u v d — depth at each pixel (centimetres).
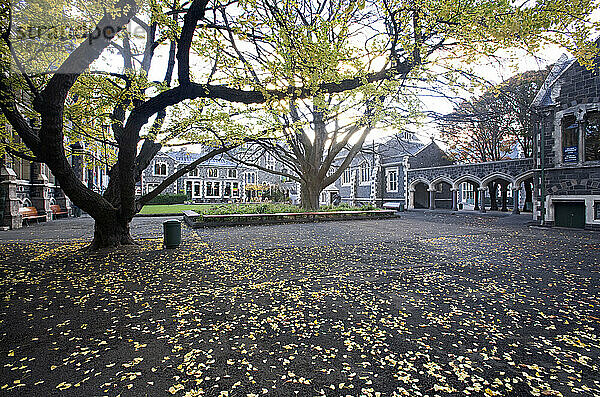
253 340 379
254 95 695
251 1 546
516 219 2100
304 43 569
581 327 420
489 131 2925
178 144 1059
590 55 552
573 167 1522
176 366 323
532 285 600
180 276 661
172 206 3412
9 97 700
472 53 616
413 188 3231
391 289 573
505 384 296
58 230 1523
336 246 1035
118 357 341
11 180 1595
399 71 654
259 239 1198
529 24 493
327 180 2142
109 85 782
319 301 512
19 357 341
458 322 433
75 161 2530
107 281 621
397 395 279
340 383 296
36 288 577
